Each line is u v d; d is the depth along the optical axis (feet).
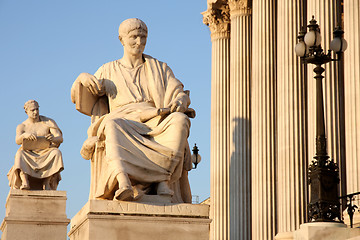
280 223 99.40
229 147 131.03
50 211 69.62
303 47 71.82
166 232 58.54
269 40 114.62
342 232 63.26
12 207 69.00
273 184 109.19
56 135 72.59
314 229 63.16
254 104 113.70
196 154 96.73
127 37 65.26
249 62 126.93
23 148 71.61
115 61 65.82
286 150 100.22
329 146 89.25
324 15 91.61
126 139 59.98
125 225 58.08
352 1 87.15
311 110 91.45
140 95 63.72
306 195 98.48
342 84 91.20
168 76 65.36
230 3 129.70
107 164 60.44
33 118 72.79
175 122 60.54
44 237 68.95
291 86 101.60
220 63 135.03
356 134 83.87
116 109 62.95
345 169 88.99
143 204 58.65
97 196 59.47
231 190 121.60
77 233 61.36
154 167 59.62
